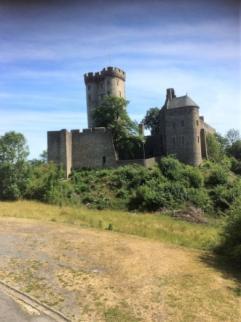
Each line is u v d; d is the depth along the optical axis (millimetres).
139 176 59906
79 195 56812
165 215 45875
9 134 52156
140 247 21547
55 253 20391
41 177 54375
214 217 47344
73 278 17000
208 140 77812
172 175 60000
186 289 15906
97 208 51906
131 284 16328
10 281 16719
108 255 19969
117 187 59031
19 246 21672
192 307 14461
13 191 50812
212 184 60438
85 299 15055
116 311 14102
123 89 88188
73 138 71750
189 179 59812
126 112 74562
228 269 18703
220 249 21703
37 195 51844
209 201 52812
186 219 43812
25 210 36156
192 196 53219
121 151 72750
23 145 53000
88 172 66625
